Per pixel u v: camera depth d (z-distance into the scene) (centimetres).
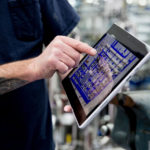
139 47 68
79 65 99
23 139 107
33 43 112
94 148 257
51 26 120
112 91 69
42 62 75
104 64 81
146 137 75
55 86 286
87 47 75
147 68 356
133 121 79
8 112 104
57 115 291
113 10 231
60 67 74
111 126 98
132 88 324
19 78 79
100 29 288
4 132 104
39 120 112
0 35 103
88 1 300
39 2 113
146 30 446
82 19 307
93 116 72
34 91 109
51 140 120
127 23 209
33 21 110
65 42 77
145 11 431
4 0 105
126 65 70
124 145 85
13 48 105
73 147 291
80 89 89
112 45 82
